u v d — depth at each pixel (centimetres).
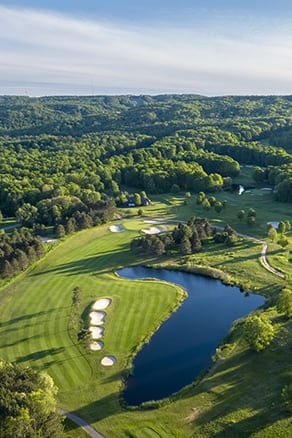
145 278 10500
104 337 7844
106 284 10125
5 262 10638
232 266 10688
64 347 7550
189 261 11188
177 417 5659
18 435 4431
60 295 9600
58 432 4938
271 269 10325
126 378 6712
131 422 5675
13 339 7925
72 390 6419
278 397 5659
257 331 6794
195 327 8206
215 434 5241
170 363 7075
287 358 6481
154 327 8188
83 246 12800
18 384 5106
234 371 6450
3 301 9506
